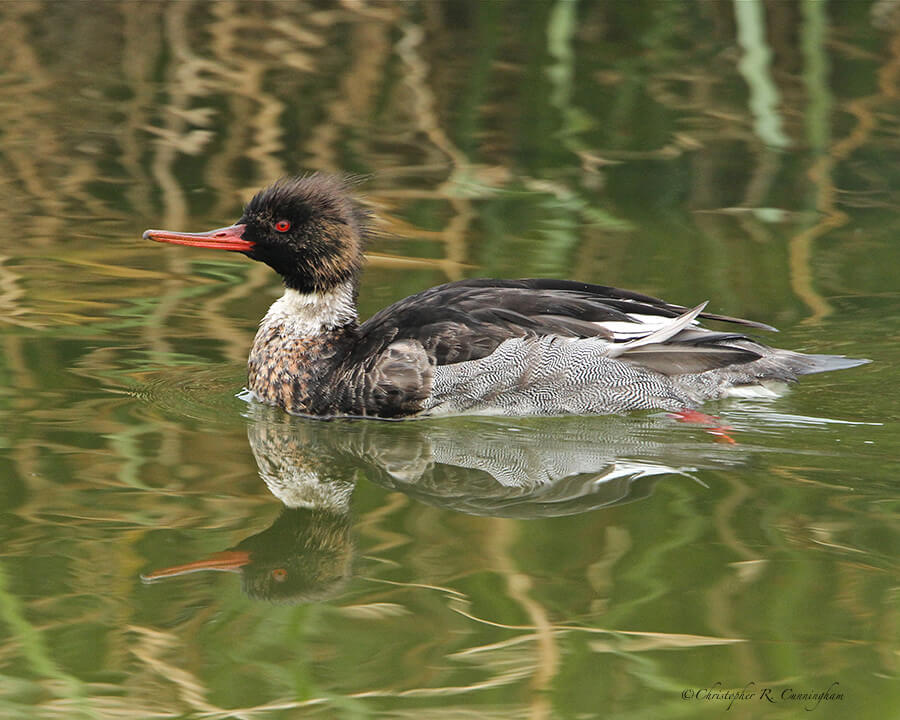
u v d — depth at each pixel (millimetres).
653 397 12734
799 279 15734
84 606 8812
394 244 16891
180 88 23109
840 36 25297
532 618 8719
